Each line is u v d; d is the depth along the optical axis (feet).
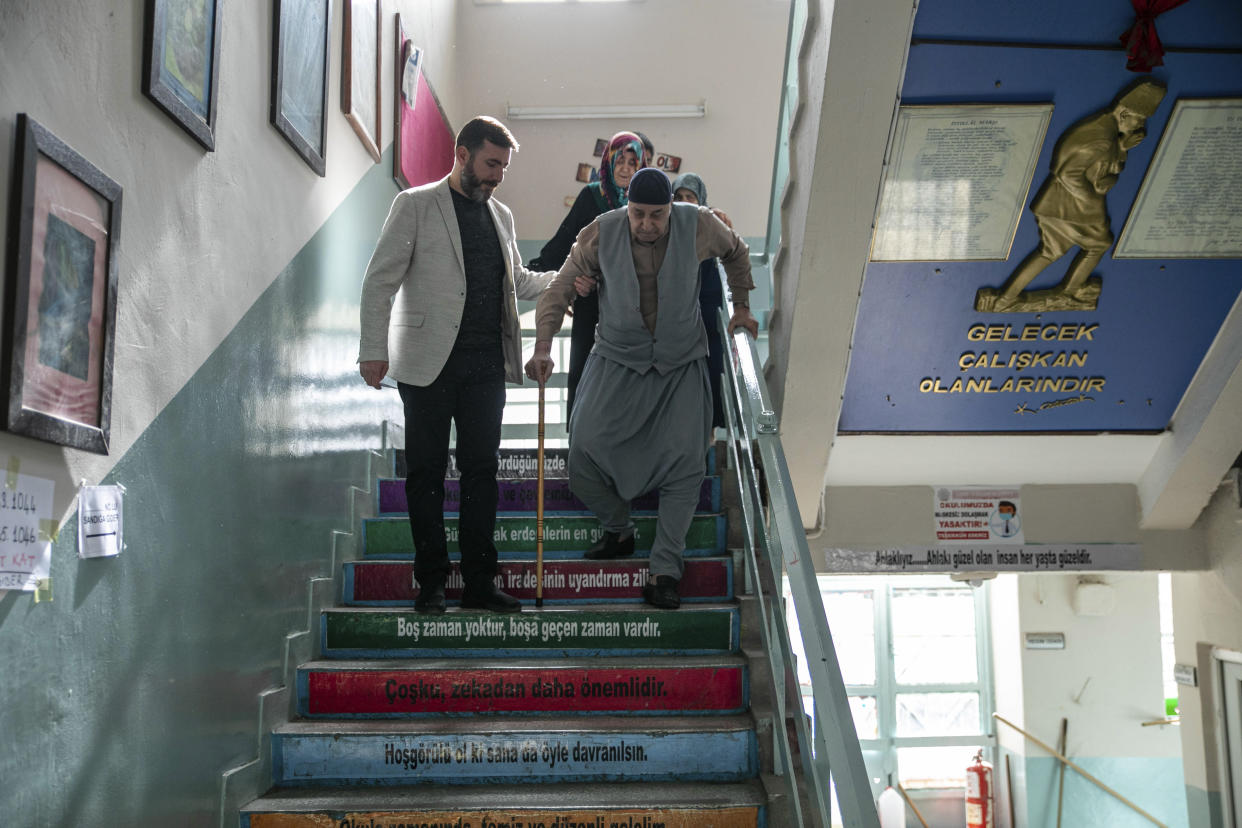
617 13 21.65
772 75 21.53
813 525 15.69
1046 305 13.71
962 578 17.63
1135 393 14.80
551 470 13.44
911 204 12.66
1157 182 12.53
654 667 9.45
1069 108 11.93
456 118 20.85
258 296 9.16
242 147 8.84
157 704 7.00
